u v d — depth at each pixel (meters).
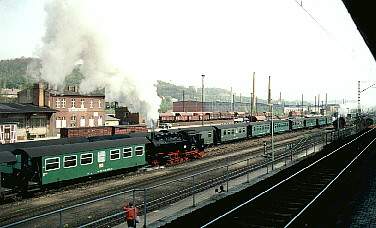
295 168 29.44
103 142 26.64
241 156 37.66
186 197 19.84
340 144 47.16
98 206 18.78
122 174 28.53
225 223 14.41
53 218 16.70
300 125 78.56
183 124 67.62
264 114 96.94
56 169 22.80
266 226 14.17
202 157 38.44
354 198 18.70
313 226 14.13
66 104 59.44
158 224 14.46
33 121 52.03
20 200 20.56
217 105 127.25
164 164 33.56
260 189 21.61
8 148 22.72
